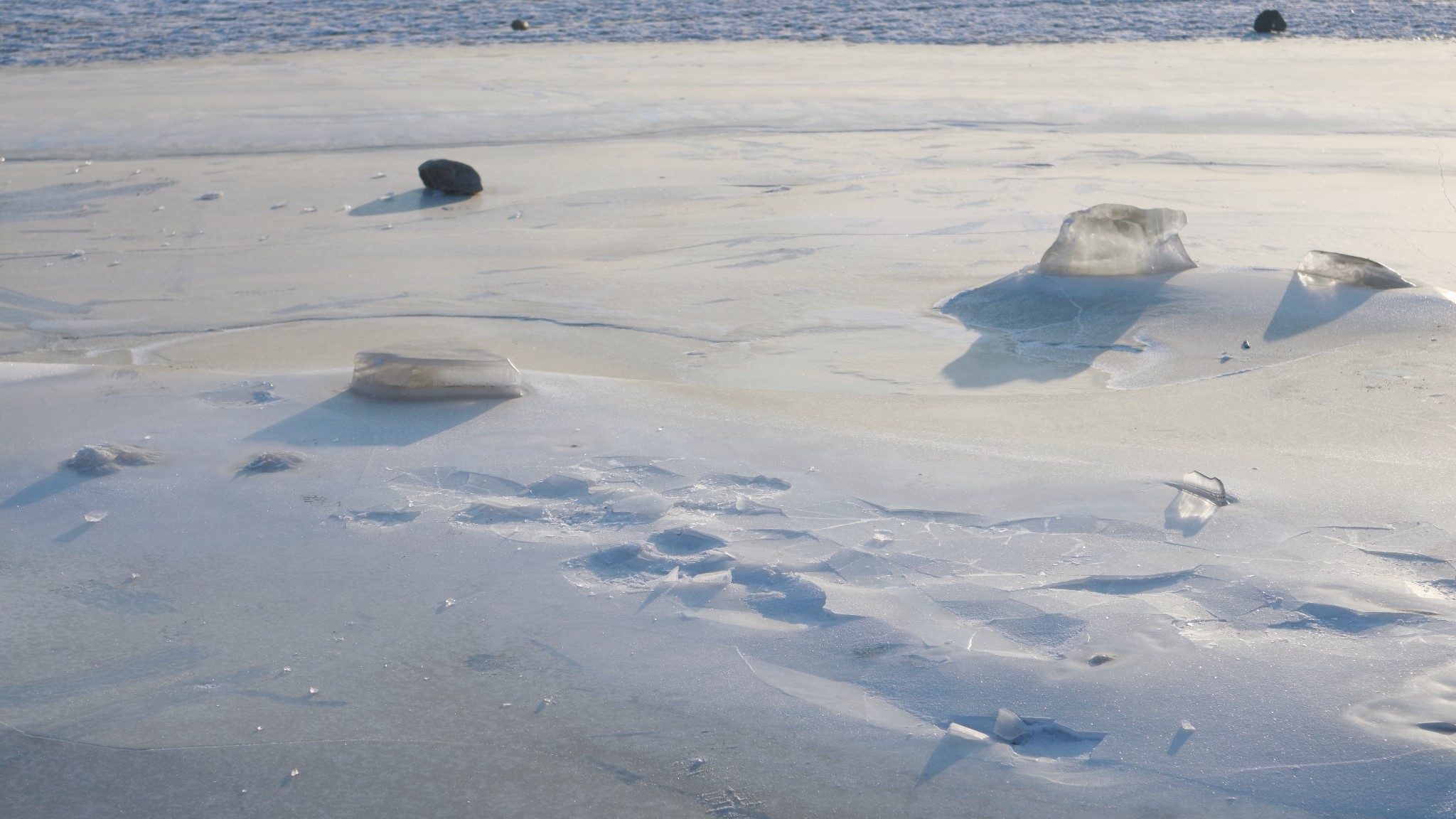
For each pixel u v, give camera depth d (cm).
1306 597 241
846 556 266
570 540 282
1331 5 2147
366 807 196
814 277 604
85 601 261
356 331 522
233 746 212
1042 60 1490
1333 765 194
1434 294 470
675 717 217
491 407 376
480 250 680
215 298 584
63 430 361
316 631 247
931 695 218
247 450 342
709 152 969
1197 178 850
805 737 210
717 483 310
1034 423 363
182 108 1170
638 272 622
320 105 1185
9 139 1027
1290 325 457
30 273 634
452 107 1169
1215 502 288
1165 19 1931
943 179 852
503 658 236
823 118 1108
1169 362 434
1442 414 358
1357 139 1011
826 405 382
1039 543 269
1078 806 190
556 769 205
